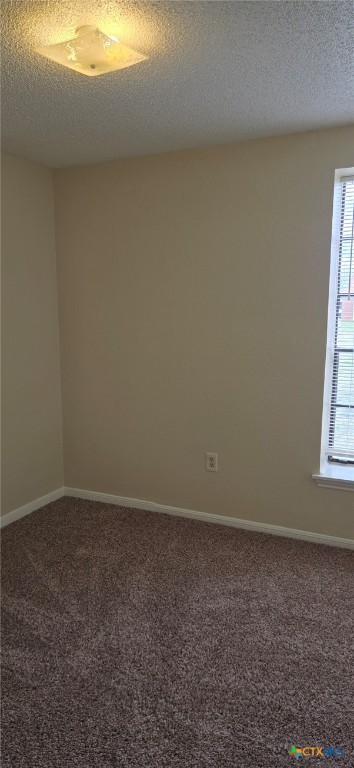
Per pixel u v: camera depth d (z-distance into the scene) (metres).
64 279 3.18
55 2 1.36
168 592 2.23
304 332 2.56
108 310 3.08
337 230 2.53
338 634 1.94
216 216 2.67
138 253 2.92
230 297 2.71
